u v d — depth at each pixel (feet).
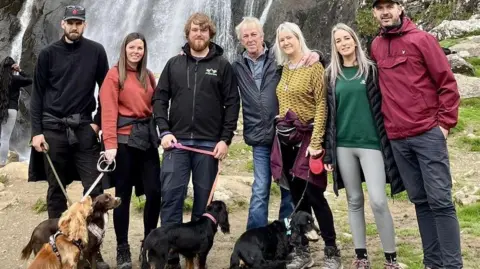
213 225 15.65
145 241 15.12
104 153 16.40
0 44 69.05
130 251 18.79
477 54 49.55
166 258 14.94
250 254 14.78
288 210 18.07
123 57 16.74
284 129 15.93
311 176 15.67
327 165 15.44
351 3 57.52
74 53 17.31
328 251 16.26
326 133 15.47
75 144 17.39
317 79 15.52
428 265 15.40
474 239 18.45
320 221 16.20
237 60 17.37
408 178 14.84
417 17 62.75
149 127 16.90
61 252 13.89
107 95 16.57
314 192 15.96
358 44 14.87
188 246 15.26
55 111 17.26
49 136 17.26
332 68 15.19
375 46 15.01
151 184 17.13
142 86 16.88
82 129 17.48
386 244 15.25
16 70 32.27
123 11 68.39
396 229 20.08
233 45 62.85
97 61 17.69
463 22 56.03
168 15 66.54
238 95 16.93
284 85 16.02
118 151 16.72
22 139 54.75
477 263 16.48
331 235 16.25
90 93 17.65
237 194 24.11
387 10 14.30
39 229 15.38
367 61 14.79
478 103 37.86
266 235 15.06
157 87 16.88
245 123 17.06
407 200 23.90
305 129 15.76
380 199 14.90
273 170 16.28
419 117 14.12
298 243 14.87
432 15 61.41
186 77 16.46
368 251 17.97
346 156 15.29
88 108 17.67
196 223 15.52
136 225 21.65
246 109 16.93
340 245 18.80
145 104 16.88
